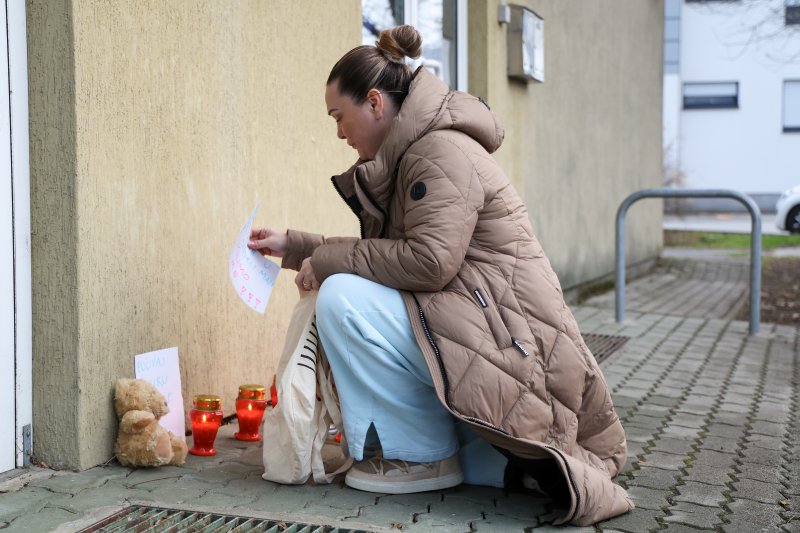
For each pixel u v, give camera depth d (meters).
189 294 3.35
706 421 3.92
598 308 7.90
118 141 2.95
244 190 3.69
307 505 2.64
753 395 4.49
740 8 20.83
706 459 3.30
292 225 4.07
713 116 26.30
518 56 6.49
